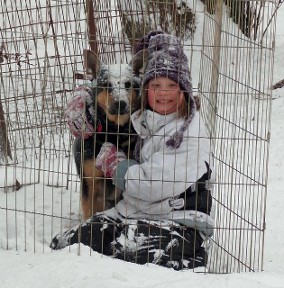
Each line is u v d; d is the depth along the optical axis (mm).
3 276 3346
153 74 3736
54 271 3344
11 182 4820
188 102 3754
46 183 4820
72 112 4055
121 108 3973
